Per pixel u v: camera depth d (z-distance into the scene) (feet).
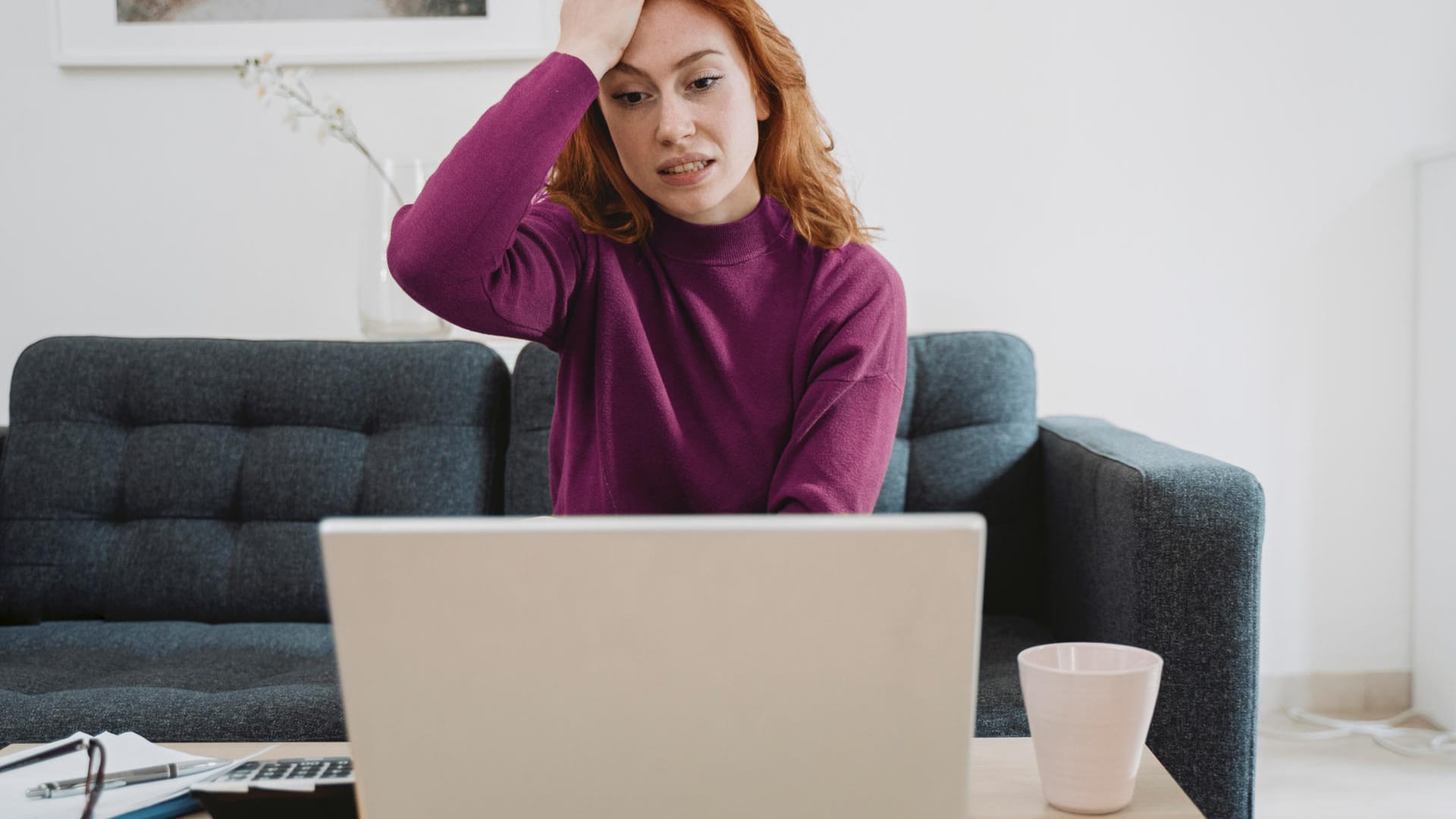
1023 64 8.44
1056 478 6.71
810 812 2.20
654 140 3.76
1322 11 8.45
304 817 2.64
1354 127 8.52
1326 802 7.05
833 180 4.23
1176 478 5.30
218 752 3.36
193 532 7.14
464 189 3.42
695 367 4.16
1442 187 8.20
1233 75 8.48
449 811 2.21
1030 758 3.13
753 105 3.92
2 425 8.07
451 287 3.48
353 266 8.42
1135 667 2.84
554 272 3.99
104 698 5.39
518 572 2.10
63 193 8.38
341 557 2.09
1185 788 5.26
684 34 3.67
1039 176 8.50
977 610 2.11
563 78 3.49
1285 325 8.61
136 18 8.26
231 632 6.84
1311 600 8.74
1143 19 8.44
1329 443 8.68
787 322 4.16
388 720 2.17
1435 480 8.39
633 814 2.21
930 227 8.52
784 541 2.08
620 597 2.10
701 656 2.13
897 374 4.11
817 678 2.14
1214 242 8.56
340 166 8.37
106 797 2.86
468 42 8.27
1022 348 7.43
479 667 2.14
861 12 8.38
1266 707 8.77
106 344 7.42
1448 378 8.22
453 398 7.27
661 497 4.17
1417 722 8.44
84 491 7.18
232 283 8.45
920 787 2.20
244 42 8.27
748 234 4.15
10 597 7.06
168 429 7.29
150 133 8.35
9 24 8.27
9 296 8.43
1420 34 8.46
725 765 2.19
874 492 3.88
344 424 7.30
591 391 4.20
